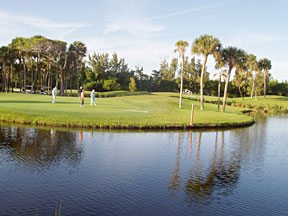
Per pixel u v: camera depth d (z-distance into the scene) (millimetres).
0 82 78812
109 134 21234
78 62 77938
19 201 9352
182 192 10828
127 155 15734
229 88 105938
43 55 71938
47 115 25312
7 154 14625
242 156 17281
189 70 109438
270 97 94062
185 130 25594
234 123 31047
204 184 11875
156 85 116562
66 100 44688
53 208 8969
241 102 81125
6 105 32281
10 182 10945
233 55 41812
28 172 12133
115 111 31094
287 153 18688
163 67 128125
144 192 10617
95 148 16859
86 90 95688
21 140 17781
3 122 24172
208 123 28484
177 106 48250
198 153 17281
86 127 23312
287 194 11219
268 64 86438
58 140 18250
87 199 9742
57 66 72938
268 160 16625
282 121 41406
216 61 43000
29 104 34656
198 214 9078
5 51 65750
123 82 115750
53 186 10742
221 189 11406
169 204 9688
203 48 40969
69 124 23297
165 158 15633
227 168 14484
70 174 12133
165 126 25562
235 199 10469
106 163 13984
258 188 11773
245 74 86938
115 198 9938
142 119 26547
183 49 43656
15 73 84562
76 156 14922
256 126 33094
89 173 12383
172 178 12375
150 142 19469
